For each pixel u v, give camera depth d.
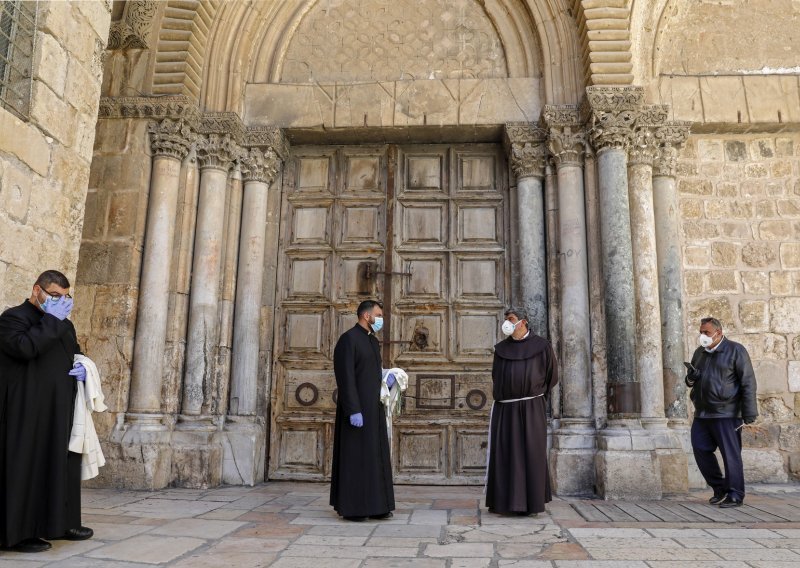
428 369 7.46
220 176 7.39
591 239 6.91
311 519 4.71
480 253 7.69
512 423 4.95
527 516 4.88
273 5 8.03
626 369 6.38
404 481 7.18
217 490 6.39
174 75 7.24
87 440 3.82
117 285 6.75
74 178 4.67
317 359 7.56
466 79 7.66
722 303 7.35
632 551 3.66
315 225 7.92
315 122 7.67
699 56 7.85
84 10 4.81
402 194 7.89
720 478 5.62
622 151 6.84
